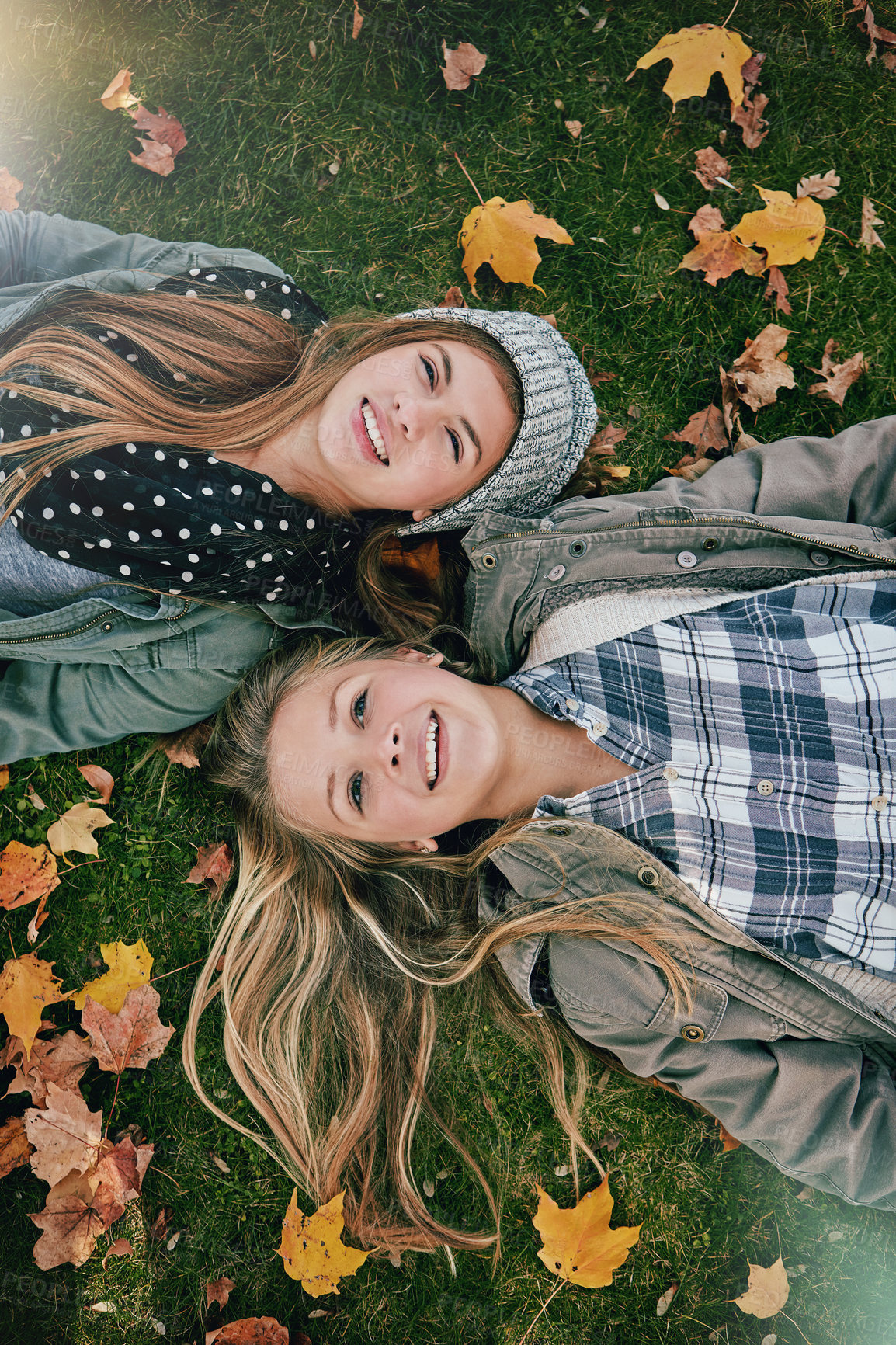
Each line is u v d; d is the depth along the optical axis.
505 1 2.14
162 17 2.15
